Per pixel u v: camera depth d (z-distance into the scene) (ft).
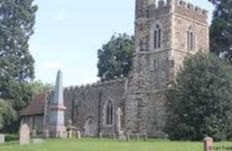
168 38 196.75
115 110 219.20
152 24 204.54
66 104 252.21
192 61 177.68
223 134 165.27
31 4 224.33
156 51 200.75
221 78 171.53
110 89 225.15
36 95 272.51
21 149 122.42
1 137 167.43
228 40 223.92
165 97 191.52
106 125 224.12
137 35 208.03
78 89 246.88
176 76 188.03
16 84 212.23
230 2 224.74
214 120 165.68
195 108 168.96
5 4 217.97
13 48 216.13
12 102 213.46
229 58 223.92
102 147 124.67
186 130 168.35
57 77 199.62
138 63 205.46
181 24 200.75
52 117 194.18
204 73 172.55
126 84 212.84
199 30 209.15
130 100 206.49
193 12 207.41
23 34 219.20
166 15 199.11
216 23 224.74
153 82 199.41
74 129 201.36
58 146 128.26
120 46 309.83
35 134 198.18
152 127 195.62
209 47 222.28
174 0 199.52
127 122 205.57
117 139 171.22
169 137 174.70
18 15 218.79
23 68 218.38
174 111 175.73
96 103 233.14
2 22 216.74
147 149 119.55
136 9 210.18
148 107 199.11
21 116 265.13
